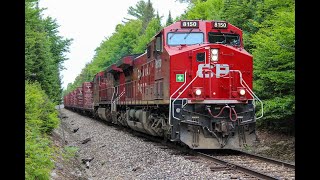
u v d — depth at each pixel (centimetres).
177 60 1359
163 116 1585
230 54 1378
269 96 1655
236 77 1374
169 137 1524
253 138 1370
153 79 1647
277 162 1133
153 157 1343
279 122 1716
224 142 1349
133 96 2136
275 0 1638
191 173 1023
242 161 1202
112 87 2944
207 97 1351
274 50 1412
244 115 1364
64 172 1119
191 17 3056
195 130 1346
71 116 5091
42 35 2527
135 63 2103
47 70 2673
